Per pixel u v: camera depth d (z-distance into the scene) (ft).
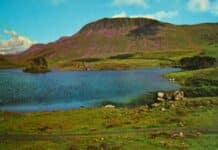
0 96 369.91
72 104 333.62
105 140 215.31
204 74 435.12
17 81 504.84
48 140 218.59
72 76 595.88
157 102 328.08
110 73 652.48
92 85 461.78
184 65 638.12
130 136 222.07
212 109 282.77
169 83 437.58
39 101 346.54
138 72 640.17
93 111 291.79
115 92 393.50
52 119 267.18
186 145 203.82
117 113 280.72
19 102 338.34
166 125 245.24
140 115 271.28
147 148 200.54
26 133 233.76
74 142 213.66
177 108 287.48
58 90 416.87
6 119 268.00
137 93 377.09
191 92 356.59
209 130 233.96
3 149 203.31
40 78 556.92
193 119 256.52
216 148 199.72
